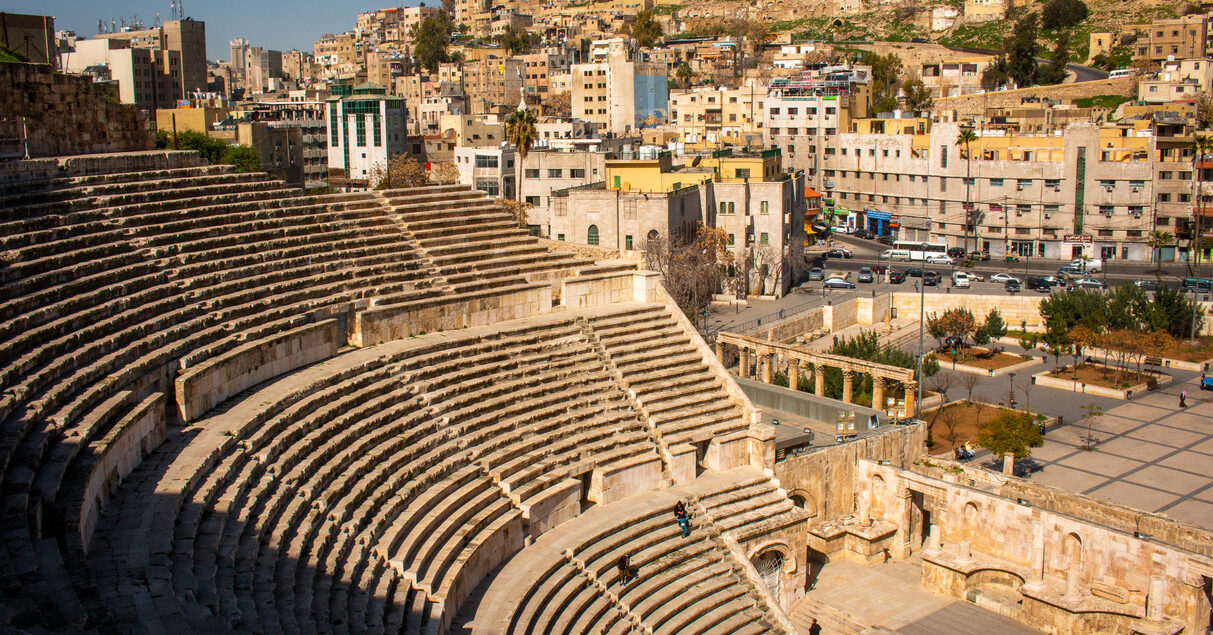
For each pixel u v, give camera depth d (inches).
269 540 1264.8
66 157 1727.4
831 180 6796.3
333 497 1443.2
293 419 1551.4
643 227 4126.5
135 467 1300.4
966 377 3791.8
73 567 1004.6
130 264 1594.5
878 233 6441.9
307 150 6087.6
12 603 868.6
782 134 6879.9
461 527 1581.0
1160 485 2726.4
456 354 1926.7
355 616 1232.2
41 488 1062.4
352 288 1927.9
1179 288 4478.3
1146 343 3737.7
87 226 1573.6
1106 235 5703.7
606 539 1775.3
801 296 4744.1
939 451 2970.0
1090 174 5693.9
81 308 1427.2
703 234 4480.8
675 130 7529.5
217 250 1745.8
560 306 2265.0
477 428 1802.4
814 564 2294.5
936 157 6122.1
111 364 1360.7
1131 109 6599.4
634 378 2096.5
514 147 5236.2
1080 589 2030.0
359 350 1867.6
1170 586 1903.3
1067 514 2130.9
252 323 1685.5
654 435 2017.7
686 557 1819.6
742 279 4704.7
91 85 1889.8
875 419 2532.0
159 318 1526.8
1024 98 7751.0
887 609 2079.2
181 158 1911.9
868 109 7175.2
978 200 5984.3
